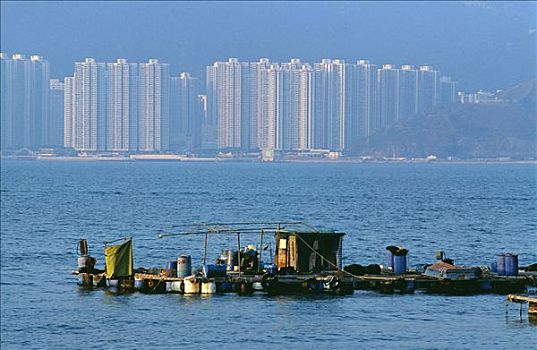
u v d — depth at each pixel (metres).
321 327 186.62
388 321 191.25
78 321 196.25
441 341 176.12
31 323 196.00
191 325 190.00
